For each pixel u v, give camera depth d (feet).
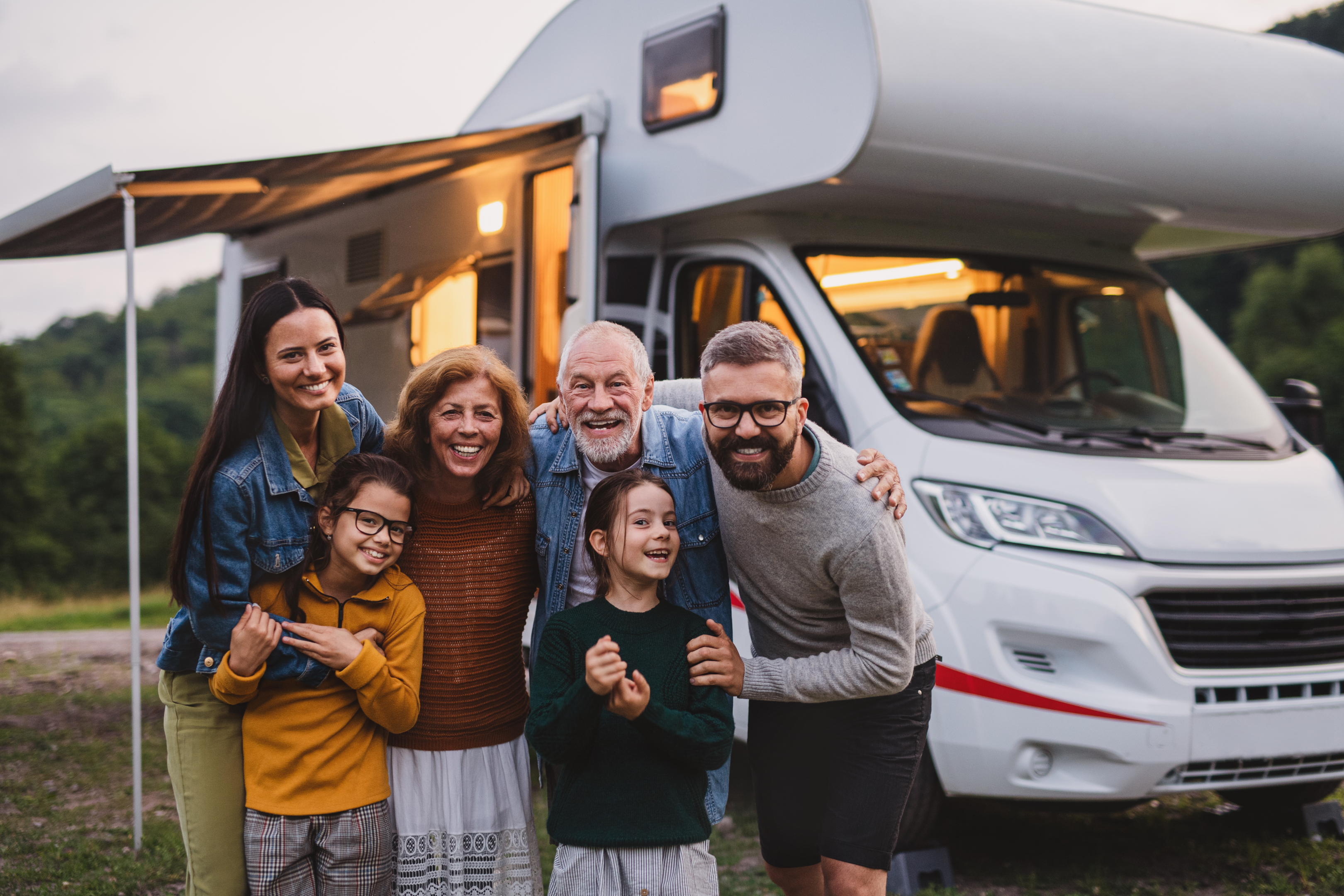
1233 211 15.03
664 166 14.65
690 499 8.82
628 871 7.77
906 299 14.38
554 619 8.20
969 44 12.66
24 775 17.48
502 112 17.74
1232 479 13.15
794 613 8.86
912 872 12.59
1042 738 11.59
